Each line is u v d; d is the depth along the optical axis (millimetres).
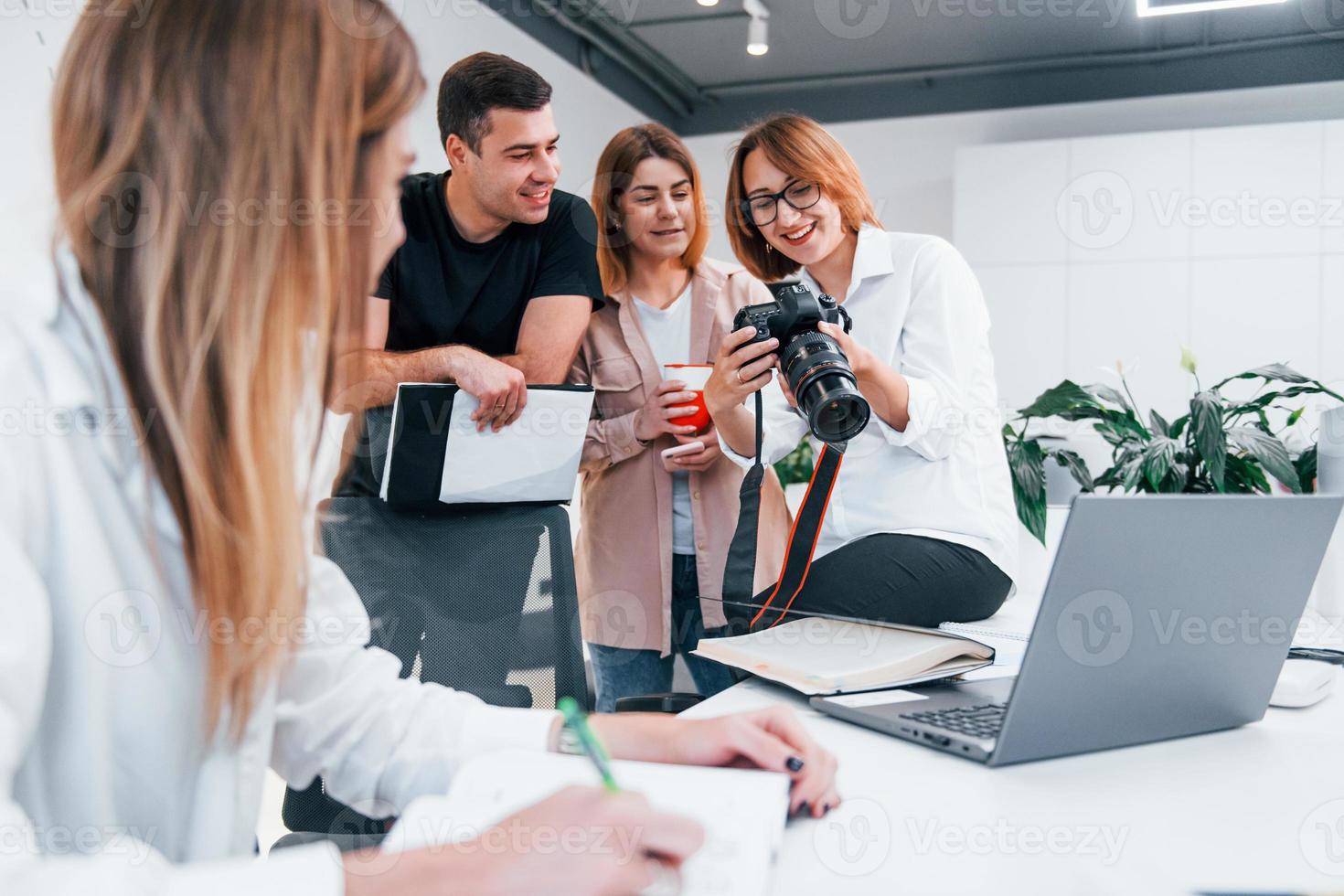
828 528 1178
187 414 473
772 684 841
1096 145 3396
